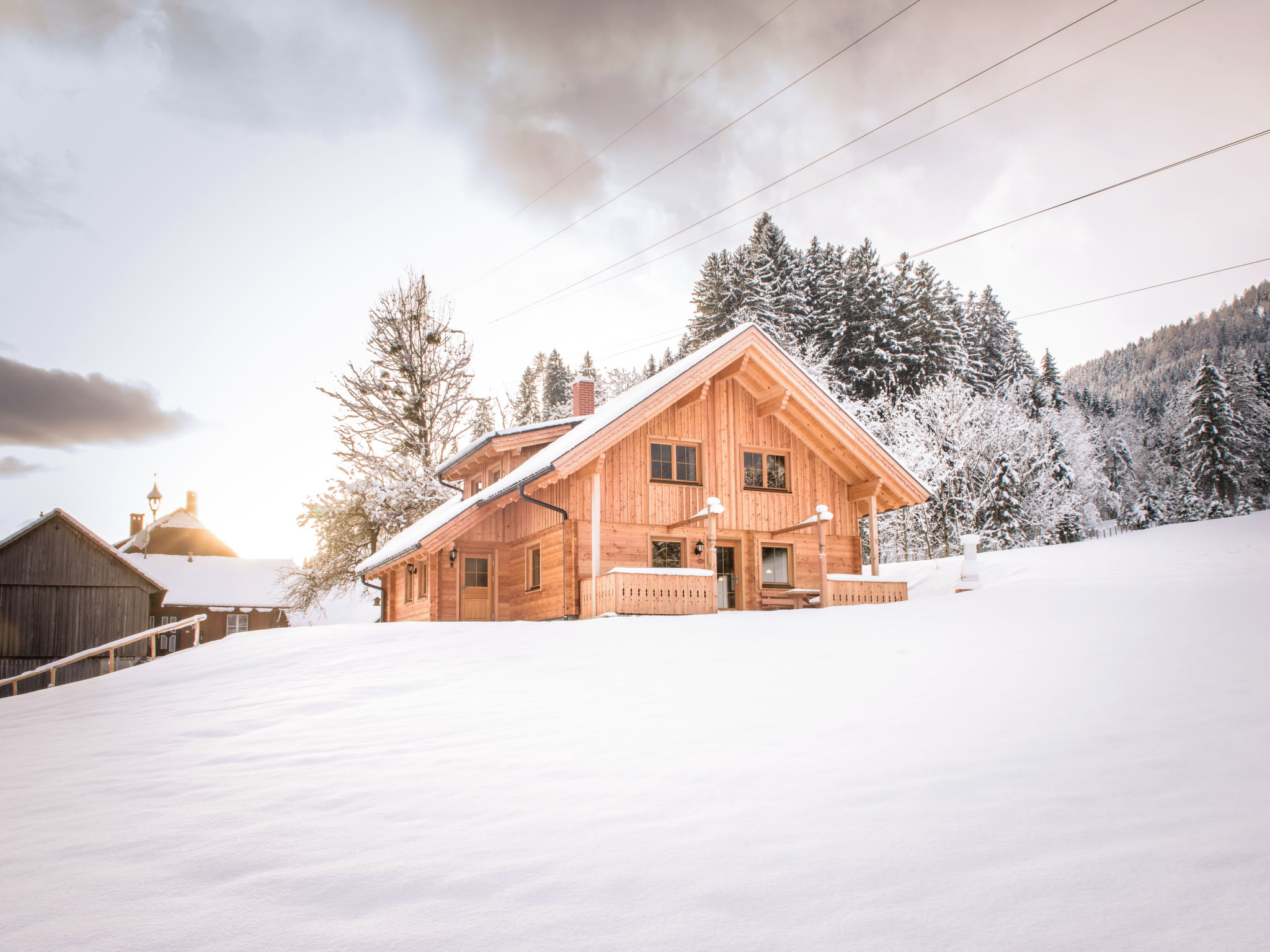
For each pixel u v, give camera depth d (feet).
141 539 151.23
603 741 19.60
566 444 66.49
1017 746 16.12
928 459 135.85
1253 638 25.80
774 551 71.15
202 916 10.63
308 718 26.61
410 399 134.41
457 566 73.20
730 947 9.03
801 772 15.61
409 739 21.80
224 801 16.51
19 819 16.12
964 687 22.75
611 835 12.89
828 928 9.32
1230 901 9.20
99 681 49.03
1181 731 16.08
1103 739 16.08
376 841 13.34
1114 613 35.27
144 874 12.35
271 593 140.26
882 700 21.83
